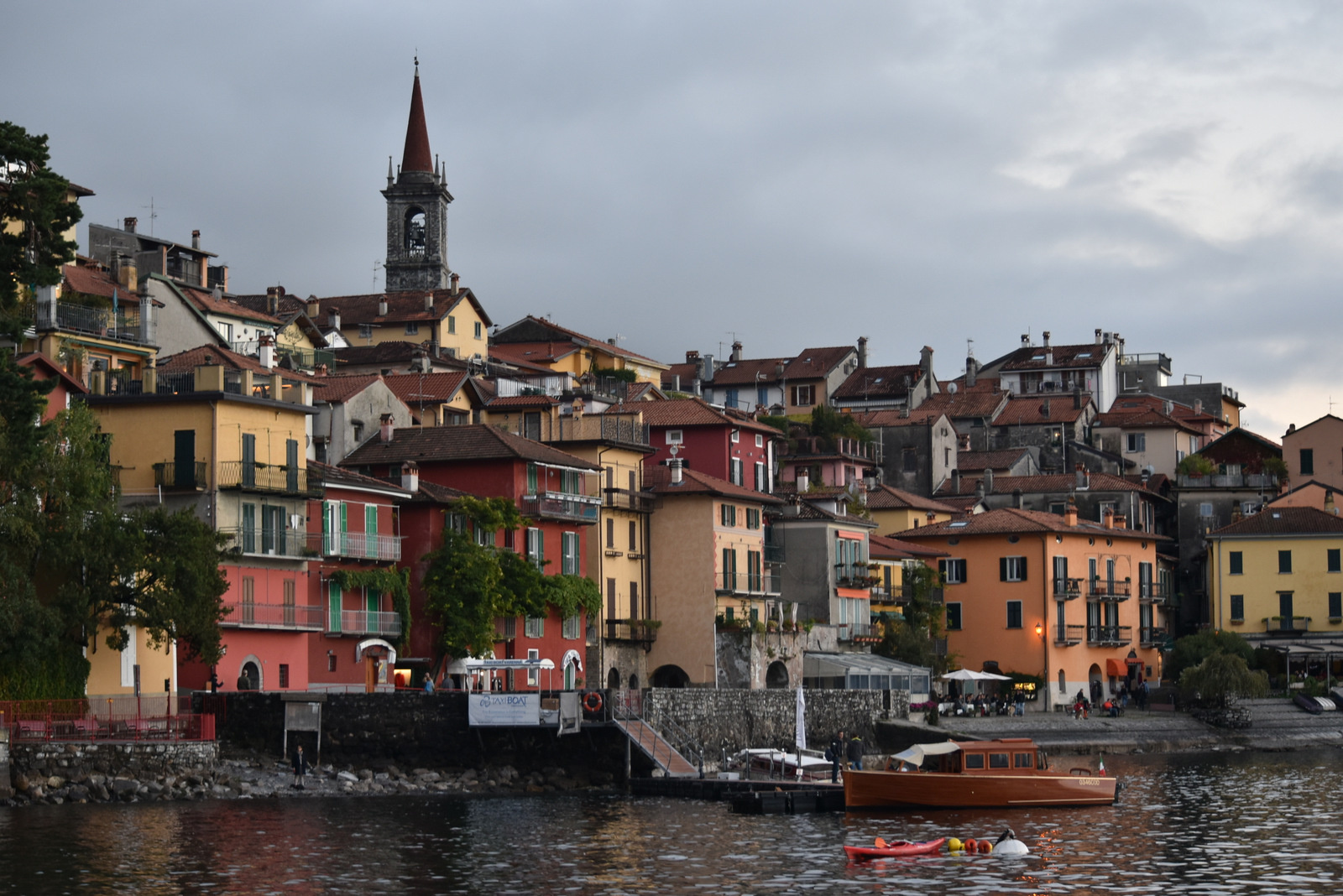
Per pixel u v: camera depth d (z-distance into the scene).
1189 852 70.75
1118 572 166.12
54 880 60.56
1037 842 73.31
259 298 157.00
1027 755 87.69
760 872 65.19
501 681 112.50
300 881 61.91
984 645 157.50
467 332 176.25
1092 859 68.62
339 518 104.69
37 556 81.12
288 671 98.88
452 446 116.75
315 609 100.81
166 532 84.81
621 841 73.06
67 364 96.94
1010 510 162.00
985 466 196.12
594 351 192.75
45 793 78.62
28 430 80.50
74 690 83.44
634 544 127.44
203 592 84.44
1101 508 178.75
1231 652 159.75
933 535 160.25
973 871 65.56
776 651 128.62
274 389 104.88
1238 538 170.38
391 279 199.12
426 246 198.75
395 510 110.44
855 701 120.81
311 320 157.62
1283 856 69.56
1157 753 133.62
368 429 119.25
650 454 133.00
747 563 131.50
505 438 117.50
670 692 101.75
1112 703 145.00
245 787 85.31
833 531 138.62
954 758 86.56
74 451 83.06
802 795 85.06
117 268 126.00
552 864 66.56
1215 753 134.38
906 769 86.56
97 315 103.25
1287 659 159.12
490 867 65.69
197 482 95.06
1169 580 184.50
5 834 69.94
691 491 127.12
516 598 113.19
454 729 95.00
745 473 144.25
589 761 96.88
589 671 120.75
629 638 124.00
